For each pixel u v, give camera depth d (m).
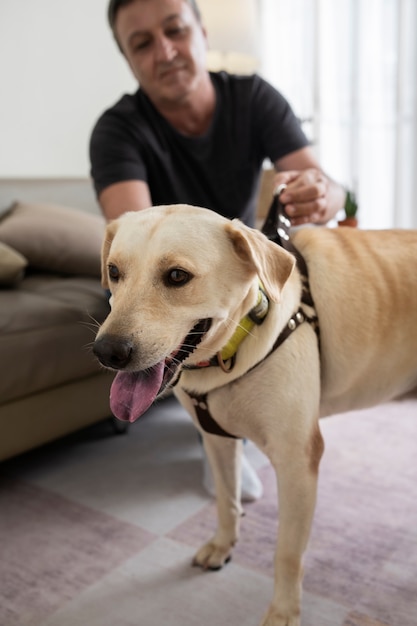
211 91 1.64
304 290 1.02
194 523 1.38
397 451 1.71
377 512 1.39
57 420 1.68
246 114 1.65
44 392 1.64
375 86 3.28
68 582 1.18
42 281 2.02
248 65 3.36
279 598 1.00
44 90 3.00
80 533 1.36
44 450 1.84
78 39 3.12
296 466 0.96
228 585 1.14
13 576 1.20
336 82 3.46
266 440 0.98
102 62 3.28
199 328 0.90
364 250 1.10
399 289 1.07
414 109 3.16
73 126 3.18
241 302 0.91
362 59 3.29
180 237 0.85
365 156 3.39
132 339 0.80
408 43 3.10
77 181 2.69
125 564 1.23
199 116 1.63
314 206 1.23
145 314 0.82
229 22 3.25
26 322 1.57
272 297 0.85
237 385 0.95
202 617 1.06
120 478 1.63
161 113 1.64
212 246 0.86
